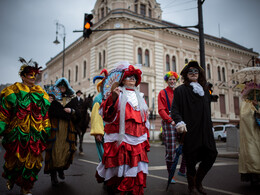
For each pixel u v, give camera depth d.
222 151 9.97
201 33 9.22
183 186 3.89
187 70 3.48
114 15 20.69
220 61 28.83
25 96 3.27
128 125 2.84
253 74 4.43
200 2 9.37
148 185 3.93
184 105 3.30
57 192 3.49
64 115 3.98
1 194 3.34
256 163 3.87
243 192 3.55
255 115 4.05
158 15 23.92
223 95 28.78
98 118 4.00
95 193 3.46
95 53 23.62
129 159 2.75
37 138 3.34
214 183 4.13
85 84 25.16
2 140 3.26
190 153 3.17
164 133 4.35
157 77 22.34
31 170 3.24
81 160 6.95
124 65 3.19
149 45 22.38
